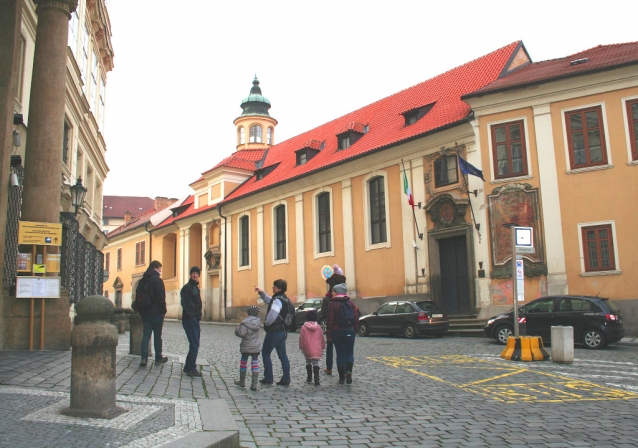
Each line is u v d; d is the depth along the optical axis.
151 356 11.66
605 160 19.91
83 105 20.11
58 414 5.73
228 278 38.31
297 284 31.42
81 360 5.82
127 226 58.03
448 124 23.14
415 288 24.55
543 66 23.77
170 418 5.85
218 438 5.12
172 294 46.03
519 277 13.61
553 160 20.78
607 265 19.48
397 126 28.16
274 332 9.25
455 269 23.48
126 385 7.97
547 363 12.22
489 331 17.50
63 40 12.26
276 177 35.56
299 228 31.69
